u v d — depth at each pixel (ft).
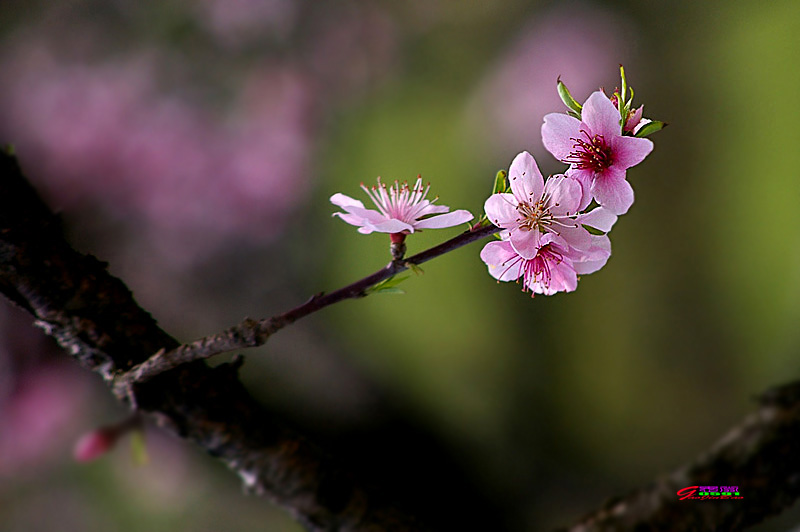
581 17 8.04
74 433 7.01
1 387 7.12
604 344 7.33
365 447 6.88
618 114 2.88
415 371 7.55
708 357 7.02
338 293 2.91
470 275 7.80
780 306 6.77
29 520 6.78
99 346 3.02
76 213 8.36
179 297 8.25
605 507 3.21
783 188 6.99
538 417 7.26
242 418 3.07
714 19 7.90
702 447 6.80
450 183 8.11
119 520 6.74
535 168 2.90
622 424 7.06
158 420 3.06
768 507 3.16
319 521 3.11
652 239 7.56
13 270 2.99
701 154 7.59
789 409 3.20
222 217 8.51
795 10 7.50
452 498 6.70
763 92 7.41
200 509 6.65
